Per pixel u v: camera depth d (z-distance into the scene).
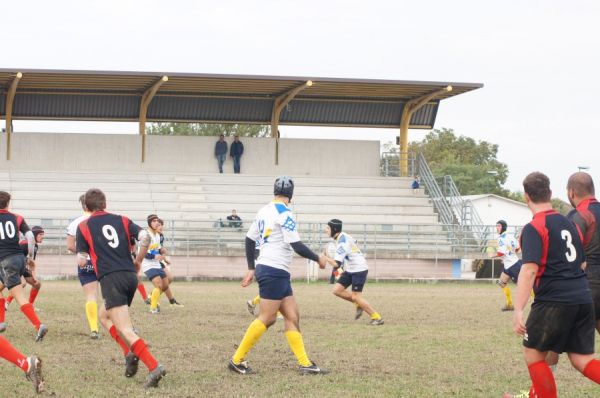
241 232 44.91
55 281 39.38
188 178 50.88
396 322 20.58
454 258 45.16
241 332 17.77
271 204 12.45
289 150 53.72
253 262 12.78
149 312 22.62
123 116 52.31
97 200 11.74
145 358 11.30
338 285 20.48
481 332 18.41
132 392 10.95
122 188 49.53
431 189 52.00
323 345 15.96
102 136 51.91
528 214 88.62
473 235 46.94
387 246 46.31
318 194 51.09
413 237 47.12
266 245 12.41
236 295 30.39
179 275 42.97
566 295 9.21
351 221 49.41
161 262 22.94
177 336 17.03
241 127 102.00
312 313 22.95
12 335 16.66
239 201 49.88
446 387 11.62
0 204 15.73
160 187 50.00
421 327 19.36
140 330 18.08
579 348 9.40
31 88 50.22
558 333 9.28
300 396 10.82
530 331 9.39
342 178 52.41
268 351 14.93
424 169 53.19
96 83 48.69
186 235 45.62
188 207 49.00
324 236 44.81
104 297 11.52
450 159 111.69
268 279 12.33
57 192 48.19
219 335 17.19
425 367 13.41
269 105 53.34
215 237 44.75
